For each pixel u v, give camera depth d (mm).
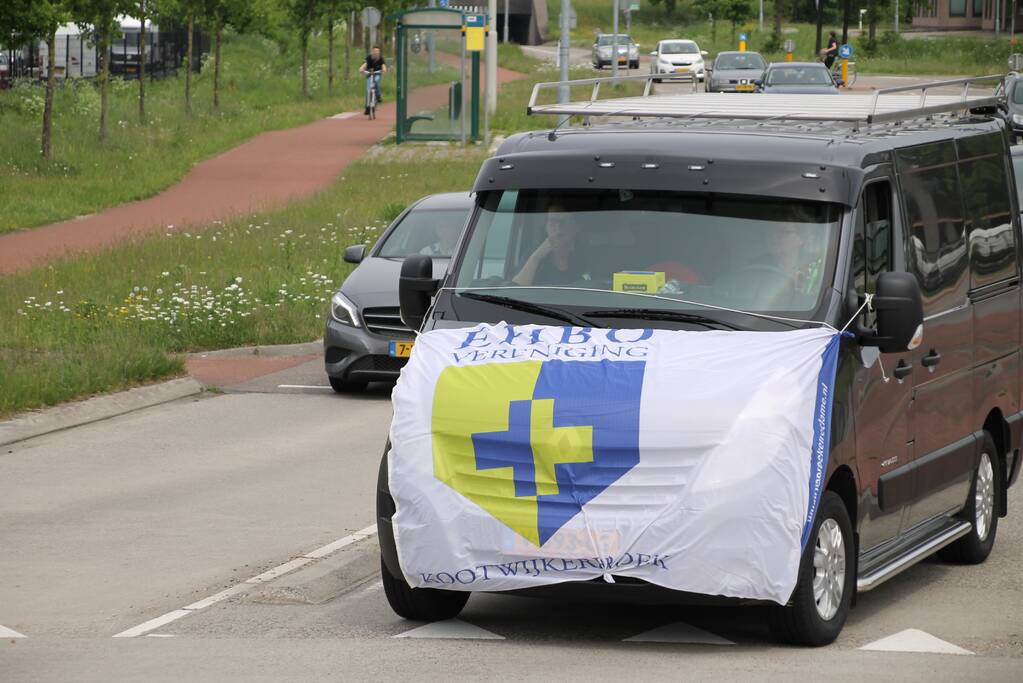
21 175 76375
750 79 117875
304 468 27344
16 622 17797
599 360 15727
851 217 16766
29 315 42500
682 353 15680
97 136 90500
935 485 19250
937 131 20219
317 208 66625
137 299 44625
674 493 15039
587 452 15211
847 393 16406
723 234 16812
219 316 42719
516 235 17438
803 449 15258
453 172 79500
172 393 35406
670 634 17062
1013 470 22625
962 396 20172
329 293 46750
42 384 33219
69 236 63000
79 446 29688
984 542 21391
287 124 109562
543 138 18172
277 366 39875
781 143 17344
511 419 15461
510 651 16250
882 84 132625
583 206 17328
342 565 19891
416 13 89500
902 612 18391
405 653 16141
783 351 15688
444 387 15867
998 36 188750
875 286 17406
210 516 23484
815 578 16203
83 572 20141
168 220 67250
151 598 18844
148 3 96250
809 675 15109
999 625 17750
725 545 14945
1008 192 22547
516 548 15375
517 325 16641
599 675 15109
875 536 17734
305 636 17031
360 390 36312
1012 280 22328
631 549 15055
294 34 142500
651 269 16766
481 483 15547
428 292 17625
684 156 17172
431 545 15633
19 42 79500
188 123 103938
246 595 18781
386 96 135750
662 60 148750
